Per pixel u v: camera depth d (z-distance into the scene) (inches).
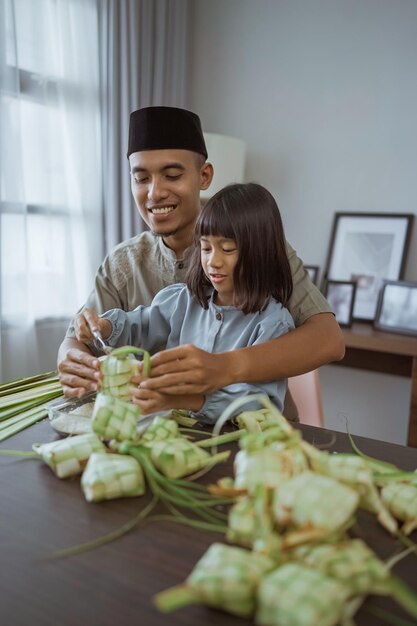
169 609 11.8
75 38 69.9
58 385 31.1
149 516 17.5
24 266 66.0
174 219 36.3
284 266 30.6
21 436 24.0
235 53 82.7
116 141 75.1
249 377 26.1
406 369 71.7
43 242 69.6
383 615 13.3
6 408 27.2
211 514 17.6
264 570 12.4
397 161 71.7
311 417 42.6
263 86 80.8
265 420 23.7
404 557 15.8
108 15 72.2
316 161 77.6
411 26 68.4
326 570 12.2
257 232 28.1
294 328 31.5
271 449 16.0
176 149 34.4
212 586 12.0
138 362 24.5
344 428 79.6
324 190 77.6
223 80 84.6
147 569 14.9
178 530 16.8
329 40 74.4
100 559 15.3
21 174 64.1
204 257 29.0
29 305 67.4
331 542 13.5
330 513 13.2
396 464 22.4
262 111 81.4
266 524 13.6
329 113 75.7
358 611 13.5
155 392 23.6
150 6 77.0
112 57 72.8
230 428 25.2
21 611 13.2
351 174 75.2
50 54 67.3
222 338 30.7
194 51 86.9
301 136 78.4
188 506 18.1
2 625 12.7
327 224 77.9
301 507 13.4
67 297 73.5
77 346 32.0
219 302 31.8
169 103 83.6
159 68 79.9
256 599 12.1
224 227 27.5
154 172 34.8
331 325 32.3
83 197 73.7
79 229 74.0
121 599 13.7
